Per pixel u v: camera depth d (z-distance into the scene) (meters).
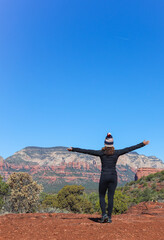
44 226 6.27
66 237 5.18
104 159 7.23
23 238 5.06
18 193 27.33
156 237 5.56
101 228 6.09
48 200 51.53
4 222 7.10
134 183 65.06
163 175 60.66
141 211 13.38
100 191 7.36
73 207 49.38
